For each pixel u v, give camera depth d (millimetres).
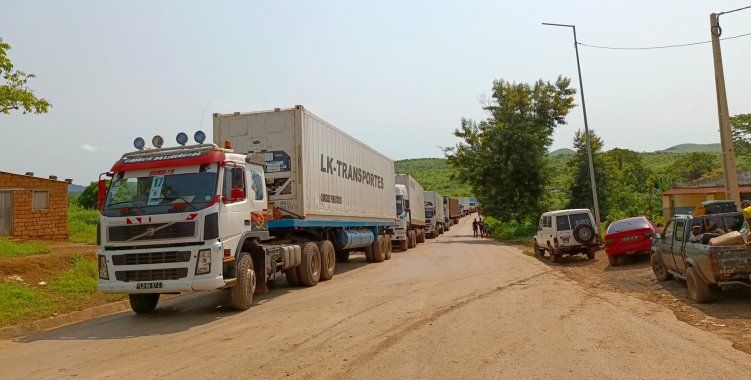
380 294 12125
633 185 59000
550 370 5887
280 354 6973
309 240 15664
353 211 19266
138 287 9828
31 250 17125
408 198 32062
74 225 28875
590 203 40688
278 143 14570
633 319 8602
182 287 9703
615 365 6008
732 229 10820
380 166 23828
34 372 6715
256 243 11648
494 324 8461
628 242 16422
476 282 13891
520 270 16703
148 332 9117
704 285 9680
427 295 11766
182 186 10289
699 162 63125
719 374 5613
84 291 12992
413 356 6645
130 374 6387
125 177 10586
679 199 33000
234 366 6477
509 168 40438
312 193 15156
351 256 26828
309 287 14344
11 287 12070
